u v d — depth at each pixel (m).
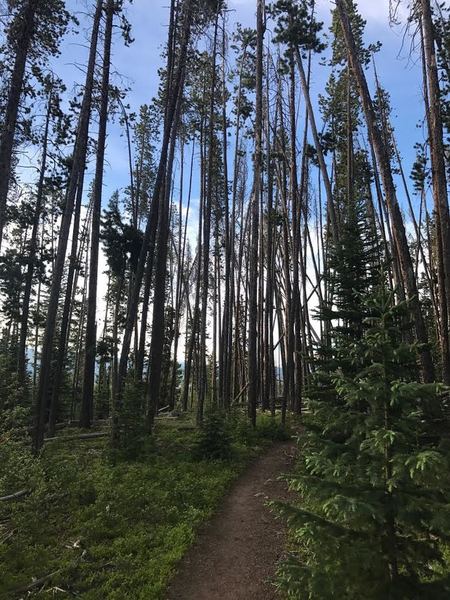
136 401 12.47
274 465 11.91
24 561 5.90
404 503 3.50
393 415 3.78
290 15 16.45
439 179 9.20
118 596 5.26
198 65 17.83
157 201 14.99
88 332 17.69
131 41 15.82
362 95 10.05
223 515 8.23
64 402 22.84
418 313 8.77
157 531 7.09
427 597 3.47
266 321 25.61
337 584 3.54
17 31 10.18
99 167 17.58
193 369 34.75
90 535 6.78
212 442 11.81
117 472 9.84
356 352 4.12
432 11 10.05
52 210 26.05
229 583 5.83
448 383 10.05
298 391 19.61
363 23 18.06
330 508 3.44
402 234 9.20
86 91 13.02
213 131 22.19
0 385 12.55
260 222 26.55
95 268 17.73
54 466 8.98
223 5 18.27
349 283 9.34
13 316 23.64
